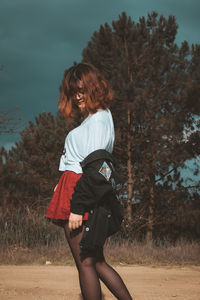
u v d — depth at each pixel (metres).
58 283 4.01
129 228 11.84
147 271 5.21
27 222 8.20
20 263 6.03
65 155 1.87
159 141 12.66
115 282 1.81
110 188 1.62
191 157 12.61
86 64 1.92
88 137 1.74
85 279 1.71
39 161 15.05
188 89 12.07
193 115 12.92
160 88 13.14
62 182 1.80
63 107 1.92
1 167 14.91
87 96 1.83
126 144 13.30
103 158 1.67
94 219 1.65
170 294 3.45
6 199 14.20
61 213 1.74
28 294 3.38
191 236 13.12
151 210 13.48
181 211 13.24
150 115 12.42
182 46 14.11
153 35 13.98
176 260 6.41
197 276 4.74
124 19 13.66
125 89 12.06
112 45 13.29
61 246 7.30
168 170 13.50
